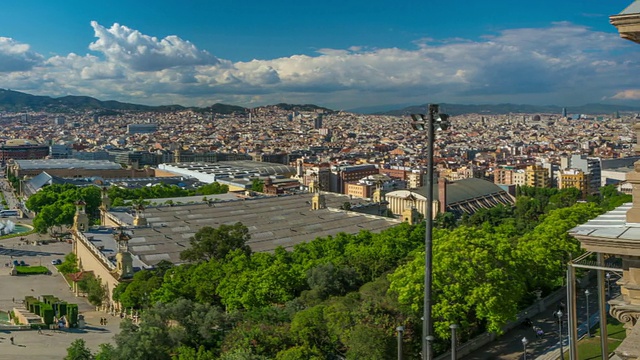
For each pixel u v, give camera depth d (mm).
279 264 187000
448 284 145250
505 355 147375
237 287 178000
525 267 174000
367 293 158125
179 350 138125
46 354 167875
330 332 136750
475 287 144000
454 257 146000
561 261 191750
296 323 138875
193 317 150500
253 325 143250
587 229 55969
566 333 159750
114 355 138500
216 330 151125
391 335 129125
